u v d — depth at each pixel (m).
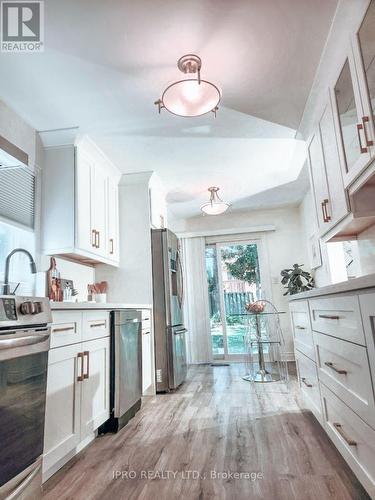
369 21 1.56
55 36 1.77
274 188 4.46
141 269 3.60
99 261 3.23
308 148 2.79
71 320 1.88
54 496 1.50
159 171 3.68
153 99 2.35
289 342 5.07
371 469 1.23
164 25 1.73
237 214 5.58
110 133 2.80
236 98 2.41
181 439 2.12
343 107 1.95
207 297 5.27
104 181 3.33
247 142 3.08
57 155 2.80
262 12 1.68
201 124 2.74
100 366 2.21
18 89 2.19
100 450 2.00
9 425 1.17
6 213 2.37
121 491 1.53
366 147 1.63
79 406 1.89
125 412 2.44
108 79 2.13
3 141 1.62
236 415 2.54
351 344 1.37
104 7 1.62
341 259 3.96
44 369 1.42
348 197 2.01
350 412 1.44
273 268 5.31
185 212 5.39
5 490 1.11
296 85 2.29
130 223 3.71
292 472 1.63
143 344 3.17
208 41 1.86
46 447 1.56
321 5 1.66
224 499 1.44
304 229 5.09
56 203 2.74
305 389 2.48
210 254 5.64
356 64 1.67
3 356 1.15
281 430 2.19
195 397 3.13
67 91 2.23
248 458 1.81
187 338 5.16
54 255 2.82
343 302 1.45
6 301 1.22
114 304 2.44
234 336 5.30
